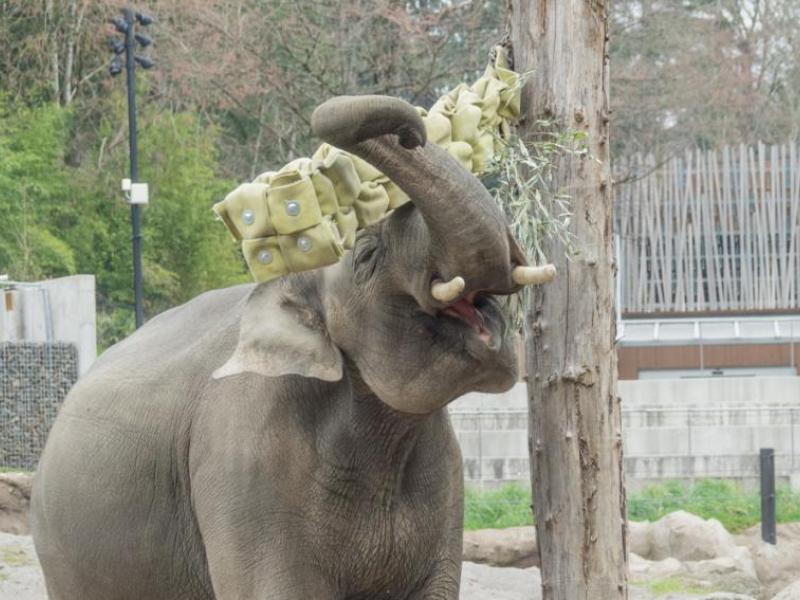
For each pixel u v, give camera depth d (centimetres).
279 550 652
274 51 3575
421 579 693
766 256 3981
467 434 2450
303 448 655
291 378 660
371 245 613
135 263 2912
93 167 4200
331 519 660
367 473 661
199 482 677
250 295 645
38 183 3844
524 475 2431
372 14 3347
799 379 2805
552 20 823
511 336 600
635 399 2823
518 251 573
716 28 5359
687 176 4022
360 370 624
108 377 762
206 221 4150
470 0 3428
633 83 4216
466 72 3488
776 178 3988
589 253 828
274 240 608
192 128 4272
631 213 4025
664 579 1534
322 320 631
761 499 2061
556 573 845
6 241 3744
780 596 1220
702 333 3847
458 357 588
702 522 1767
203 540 686
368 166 608
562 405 837
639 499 2280
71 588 780
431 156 554
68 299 2606
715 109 4875
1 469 2394
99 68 4331
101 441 743
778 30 5766
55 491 773
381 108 530
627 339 3803
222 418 674
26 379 2530
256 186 611
